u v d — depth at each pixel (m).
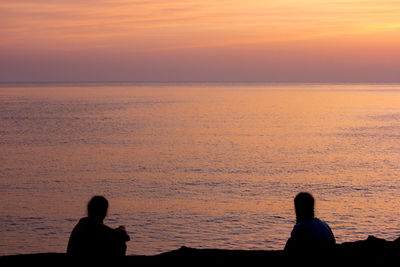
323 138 81.88
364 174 49.72
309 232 5.85
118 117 120.62
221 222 30.72
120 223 30.56
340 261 6.60
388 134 87.38
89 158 60.06
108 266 5.84
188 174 49.53
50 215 32.94
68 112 134.75
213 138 81.81
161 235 27.80
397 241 7.53
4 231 28.84
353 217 32.09
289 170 51.97
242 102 197.88
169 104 178.88
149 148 69.38
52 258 7.53
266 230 28.75
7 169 52.25
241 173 50.06
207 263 7.33
